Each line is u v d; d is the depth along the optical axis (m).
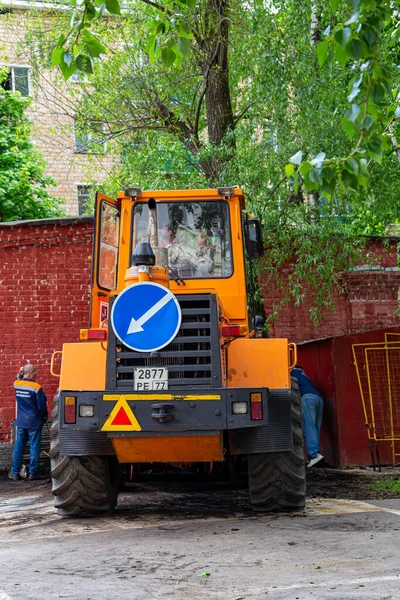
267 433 7.59
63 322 14.57
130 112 17.44
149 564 5.63
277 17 13.35
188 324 7.20
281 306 14.73
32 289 14.52
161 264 7.87
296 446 7.98
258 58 13.35
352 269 15.39
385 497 9.34
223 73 14.96
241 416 7.06
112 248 8.65
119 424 7.09
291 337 15.48
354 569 5.19
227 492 10.35
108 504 8.15
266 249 13.96
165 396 7.09
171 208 8.73
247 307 8.52
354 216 13.68
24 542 6.92
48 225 14.60
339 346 12.95
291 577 5.05
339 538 6.34
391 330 13.02
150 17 16.39
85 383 7.57
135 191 8.71
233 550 6.02
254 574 5.18
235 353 7.71
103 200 8.52
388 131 10.05
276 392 7.61
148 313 7.11
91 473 7.96
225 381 7.50
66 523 7.89
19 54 18.12
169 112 17.17
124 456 7.44
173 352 7.16
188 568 5.45
